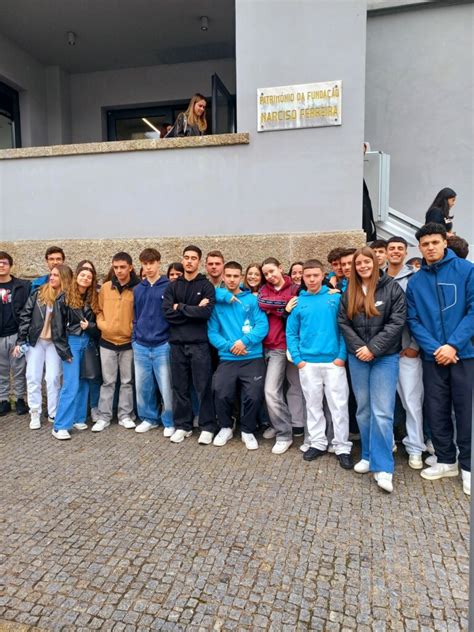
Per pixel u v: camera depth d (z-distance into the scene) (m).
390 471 3.23
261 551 2.58
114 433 4.40
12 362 5.02
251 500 3.11
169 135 5.73
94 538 2.70
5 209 5.55
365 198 5.05
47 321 4.46
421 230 3.34
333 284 4.14
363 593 2.27
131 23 6.91
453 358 3.18
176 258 5.08
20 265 5.44
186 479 3.42
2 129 7.59
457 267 3.25
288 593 2.26
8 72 7.32
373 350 3.30
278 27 4.77
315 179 4.80
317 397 3.74
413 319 3.40
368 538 2.69
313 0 4.66
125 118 8.66
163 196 5.17
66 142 8.48
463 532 2.75
